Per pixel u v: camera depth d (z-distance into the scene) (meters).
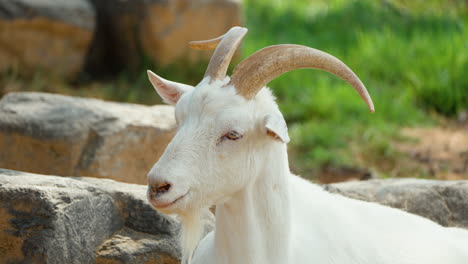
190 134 5.82
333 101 19.98
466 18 29.33
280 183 6.30
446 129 19.61
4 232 7.42
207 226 8.29
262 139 6.03
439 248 7.13
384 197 9.45
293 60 6.01
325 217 6.82
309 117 19.64
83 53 20.86
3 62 19.44
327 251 6.63
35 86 19.06
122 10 21.55
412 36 26.39
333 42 25.86
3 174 7.98
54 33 20.03
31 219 7.36
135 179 11.52
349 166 16.27
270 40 25.38
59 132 10.88
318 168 16.23
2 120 11.07
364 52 23.97
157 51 21.41
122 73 21.62
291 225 6.46
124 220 8.17
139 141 11.39
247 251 6.25
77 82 20.84
